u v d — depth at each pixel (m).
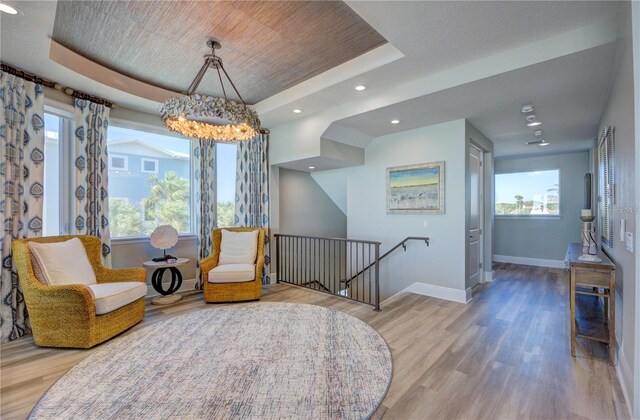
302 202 6.10
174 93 3.98
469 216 4.30
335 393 1.11
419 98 3.34
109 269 3.41
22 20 2.24
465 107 3.61
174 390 1.14
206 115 2.58
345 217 7.09
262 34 2.70
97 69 3.25
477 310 3.70
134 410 1.02
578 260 2.68
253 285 4.02
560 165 6.39
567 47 2.41
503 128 4.53
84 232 3.51
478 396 2.01
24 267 2.70
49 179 3.43
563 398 1.98
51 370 2.33
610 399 1.97
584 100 3.36
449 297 4.17
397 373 2.29
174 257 4.14
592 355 2.56
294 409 1.01
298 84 3.80
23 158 2.98
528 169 6.75
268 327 1.79
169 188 4.54
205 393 1.11
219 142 5.00
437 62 2.89
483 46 2.61
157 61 3.21
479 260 5.06
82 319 2.65
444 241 4.25
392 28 2.34
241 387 1.15
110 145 3.99
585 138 5.09
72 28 2.61
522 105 3.54
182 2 2.27
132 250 4.11
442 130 4.28
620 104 2.36
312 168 5.61
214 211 4.80
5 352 2.61
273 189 5.31
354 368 1.30
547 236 6.54
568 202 6.31
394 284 4.80
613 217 2.75
